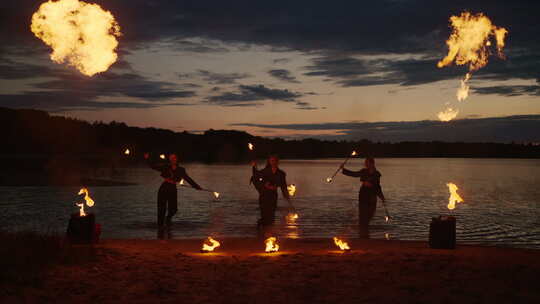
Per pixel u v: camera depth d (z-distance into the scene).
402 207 17.16
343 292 5.01
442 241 7.64
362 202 11.36
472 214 15.09
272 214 10.61
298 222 12.70
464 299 4.74
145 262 6.41
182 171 11.91
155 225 11.95
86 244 7.66
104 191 22.09
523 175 43.91
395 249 7.71
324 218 13.52
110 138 131.12
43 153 120.75
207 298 4.80
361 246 8.12
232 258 6.77
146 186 25.17
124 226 11.75
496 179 37.03
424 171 53.62
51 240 6.80
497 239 10.52
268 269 6.05
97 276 5.58
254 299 4.77
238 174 39.75
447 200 19.80
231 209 15.57
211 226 11.80
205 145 140.50
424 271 5.91
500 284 5.30
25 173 35.84
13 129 126.69
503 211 15.94
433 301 4.68
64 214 13.70
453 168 65.31
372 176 11.34
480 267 6.13
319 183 30.42
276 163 10.60
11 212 14.09
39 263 5.87
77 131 132.88
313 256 6.92
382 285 5.27
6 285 4.96
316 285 5.29
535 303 4.62
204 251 7.42
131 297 4.81
